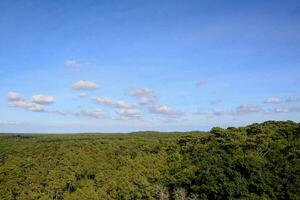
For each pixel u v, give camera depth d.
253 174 61.00
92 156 92.75
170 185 67.88
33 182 85.38
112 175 80.06
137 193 70.69
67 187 83.44
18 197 82.69
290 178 58.47
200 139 82.50
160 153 84.44
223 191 59.84
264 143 69.19
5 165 94.44
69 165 89.19
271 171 61.25
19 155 101.81
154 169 75.44
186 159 74.56
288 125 76.44
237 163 63.84
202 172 64.38
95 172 85.00
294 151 64.00
